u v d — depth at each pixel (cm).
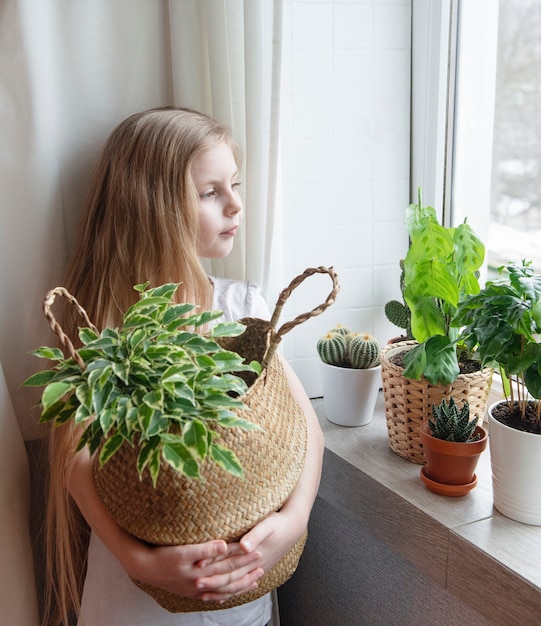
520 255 121
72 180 118
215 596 82
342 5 127
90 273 113
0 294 116
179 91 119
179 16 115
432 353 106
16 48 107
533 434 91
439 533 98
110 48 116
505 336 89
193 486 75
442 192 133
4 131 110
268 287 124
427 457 106
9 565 112
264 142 117
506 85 120
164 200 107
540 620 84
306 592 147
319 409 137
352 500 117
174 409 70
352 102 131
